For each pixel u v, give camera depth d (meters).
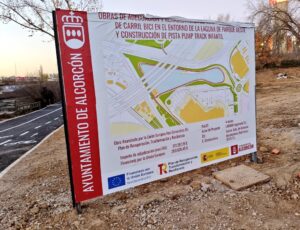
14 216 3.83
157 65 4.11
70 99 3.52
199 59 4.50
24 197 4.47
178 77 4.33
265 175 4.50
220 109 4.84
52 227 3.48
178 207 3.76
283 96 16.52
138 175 4.13
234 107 5.00
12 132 16.20
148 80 4.07
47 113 29.92
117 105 3.85
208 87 4.66
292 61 36.72
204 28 4.49
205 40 4.53
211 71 4.66
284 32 29.41
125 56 3.85
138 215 3.62
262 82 29.62
